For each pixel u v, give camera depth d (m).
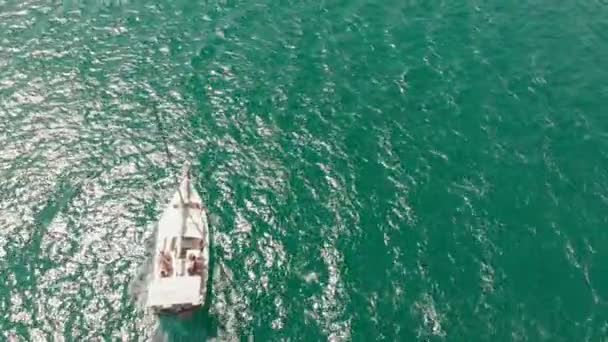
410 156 57.22
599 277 47.94
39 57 65.81
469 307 46.50
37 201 52.59
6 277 47.53
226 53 67.19
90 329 44.88
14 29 69.00
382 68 65.81
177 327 44.78
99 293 46.84
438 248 50.25
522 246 50.19
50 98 61.50
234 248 49.91
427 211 52.84
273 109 61.38
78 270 48.19
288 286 47.66
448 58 66.69
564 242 50.28
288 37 69.38
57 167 55.31
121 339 44.34
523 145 57.88
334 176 55.50
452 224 51.84
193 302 44.25
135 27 70.06
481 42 68.62
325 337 44.78
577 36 69.38
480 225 51.75
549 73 64.81
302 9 73.12
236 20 71.38
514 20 71.62
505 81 64.06
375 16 72.12
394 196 53.97
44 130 58.38
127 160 56.19
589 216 52.06
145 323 45.09
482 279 48.16
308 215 52.44
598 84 63.50
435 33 69.81
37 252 49.19
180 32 69.56
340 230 51.44
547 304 46.47
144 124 59.47
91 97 61.88
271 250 49.91
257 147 57.84
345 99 62.53
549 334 44.81
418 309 46.41
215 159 56.69
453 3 74.12
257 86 63.69
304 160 56.81
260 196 53.75
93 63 65.50
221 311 45.91
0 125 58.56
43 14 71.12
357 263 49.25
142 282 47.56
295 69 65.69
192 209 51.19
